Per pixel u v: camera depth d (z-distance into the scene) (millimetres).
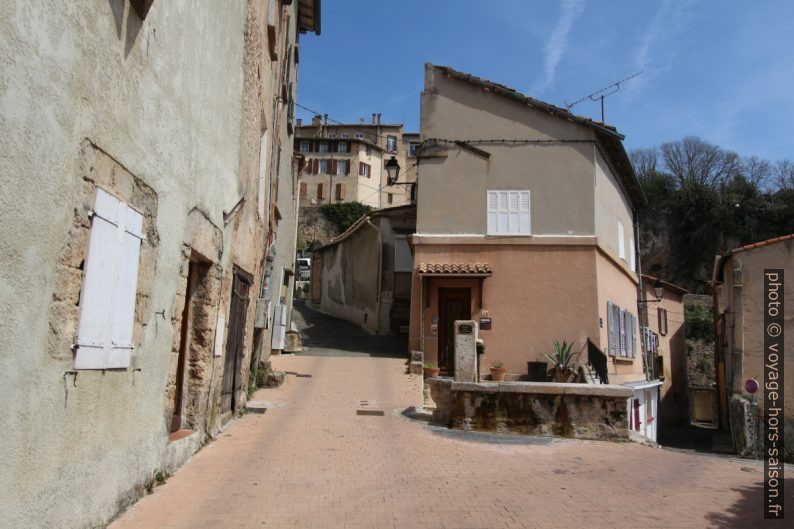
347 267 28328
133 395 4973
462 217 16547
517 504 5613
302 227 54000
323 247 33125
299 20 20141
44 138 3420
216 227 7320
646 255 54125
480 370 15430
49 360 3592
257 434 8227
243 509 5125
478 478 6555
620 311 18312
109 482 4527
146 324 5176
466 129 16875
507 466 7203
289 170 19422
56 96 3514
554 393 9305
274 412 9930
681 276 53062
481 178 16656
